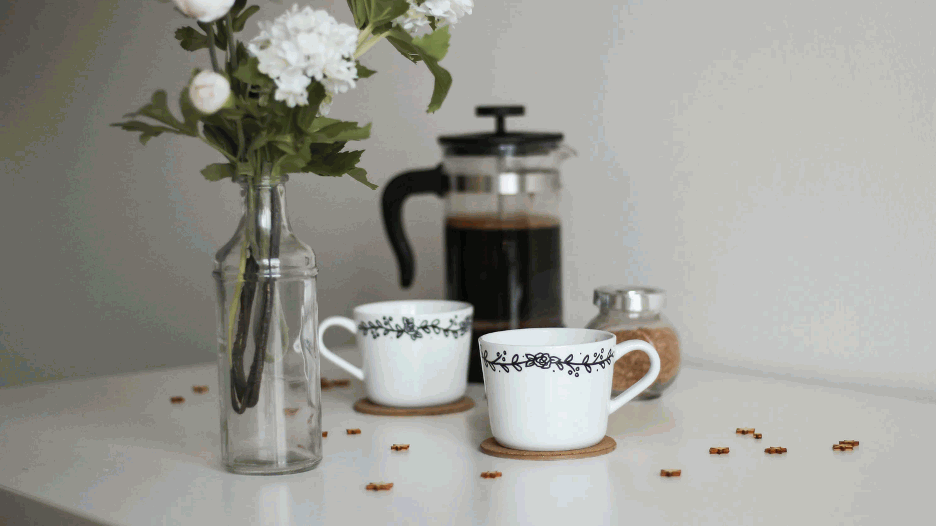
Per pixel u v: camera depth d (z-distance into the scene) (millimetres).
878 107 904
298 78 616
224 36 702
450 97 1287
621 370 876
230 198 1461
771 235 1000
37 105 1593
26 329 1630
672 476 650
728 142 1025
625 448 732
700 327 1076
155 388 1025
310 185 1418
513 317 986
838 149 938
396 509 597
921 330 895
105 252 1576
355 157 704
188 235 1513
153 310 1554
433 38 711
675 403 885
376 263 1370
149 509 611
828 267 959
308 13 623
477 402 933
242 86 661
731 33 1010
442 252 1312
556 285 1017
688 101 1055
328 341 1425
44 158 1601
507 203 984
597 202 1160
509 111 999
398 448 748
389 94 1341
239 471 694
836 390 928
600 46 1131
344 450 758
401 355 874
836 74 932
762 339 1022
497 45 1234
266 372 689
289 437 693
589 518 564
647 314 906
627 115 1114
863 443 730
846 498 593
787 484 626
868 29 903
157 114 654
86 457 747
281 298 694
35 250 1620
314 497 630
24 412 914
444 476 671
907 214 894
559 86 1178
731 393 922
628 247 1133
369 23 701
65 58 1567
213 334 1506
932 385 892
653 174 1098
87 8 1542
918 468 658
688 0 1041
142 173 1536
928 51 863
